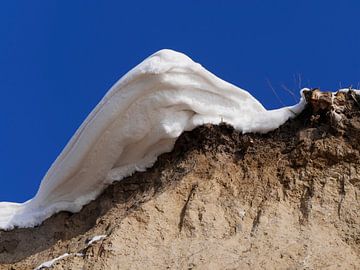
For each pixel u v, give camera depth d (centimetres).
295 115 1105
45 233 1137
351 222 1003
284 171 1068
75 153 1112
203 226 1026
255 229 1011
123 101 1080
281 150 1086
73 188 1142
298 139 1084
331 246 979
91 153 1109
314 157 1066
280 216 1020
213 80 1102
